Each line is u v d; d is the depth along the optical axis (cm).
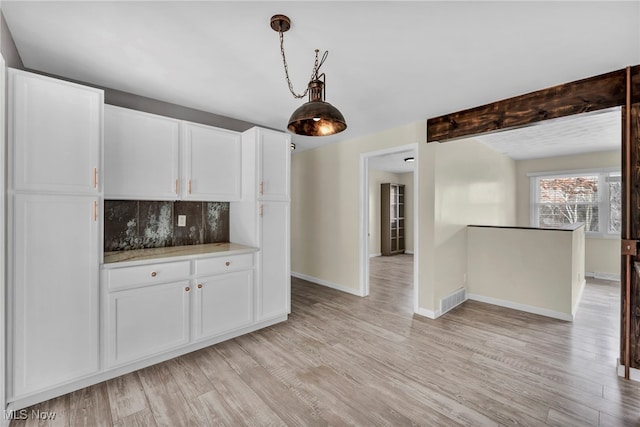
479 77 233
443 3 150
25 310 175
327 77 236
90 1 150
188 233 307
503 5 151
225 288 270
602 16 158
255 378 213
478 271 397
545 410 179
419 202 346
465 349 258
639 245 208
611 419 171
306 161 505
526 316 339
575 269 348
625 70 216
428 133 336
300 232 519
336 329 301
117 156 233
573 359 240
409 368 227
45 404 183
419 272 345
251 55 204
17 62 198
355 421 171
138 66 220
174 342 238
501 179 534
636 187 208
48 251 183
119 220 266
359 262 416
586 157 536
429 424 168
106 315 207
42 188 180
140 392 196
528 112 263
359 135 407
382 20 165
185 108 304
